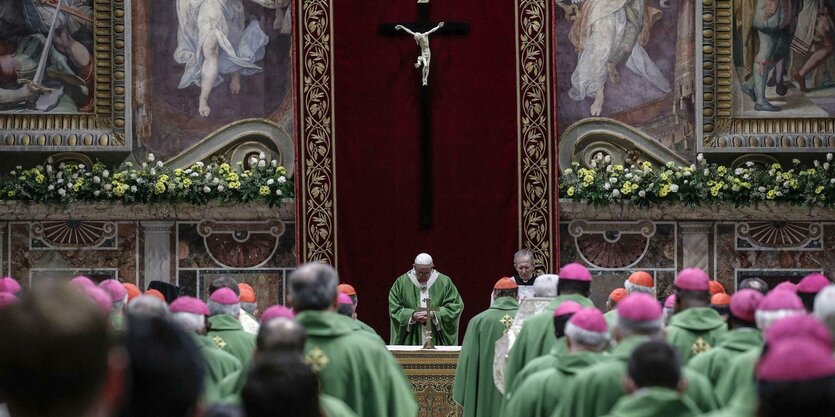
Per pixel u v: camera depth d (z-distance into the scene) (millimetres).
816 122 31859
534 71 30812
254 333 15648
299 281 12477
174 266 31609
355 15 30859
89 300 4547
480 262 30719
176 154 31734
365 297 30562
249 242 31859
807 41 32000
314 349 12266
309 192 30578
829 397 5734
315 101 30641
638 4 32219
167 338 6820
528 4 30906
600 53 32219
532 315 17781
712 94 31875
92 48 31438
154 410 6641
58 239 31469
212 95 31906
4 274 31281
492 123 30906
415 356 22578
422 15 30656
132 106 31609
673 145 32188
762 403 5934
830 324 10914
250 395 7070
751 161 31891
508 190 30797
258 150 31984
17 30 31297
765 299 12180
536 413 11766
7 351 4285
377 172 30766
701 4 31812
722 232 31953
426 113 30641
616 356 11344
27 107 31203
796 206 31172
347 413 9273
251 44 32031
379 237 30688
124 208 31000
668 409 8586
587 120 32156
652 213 31422
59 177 30828
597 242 31906
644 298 11688
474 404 21516
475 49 31016
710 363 12359
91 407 4391
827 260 31984
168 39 31812
